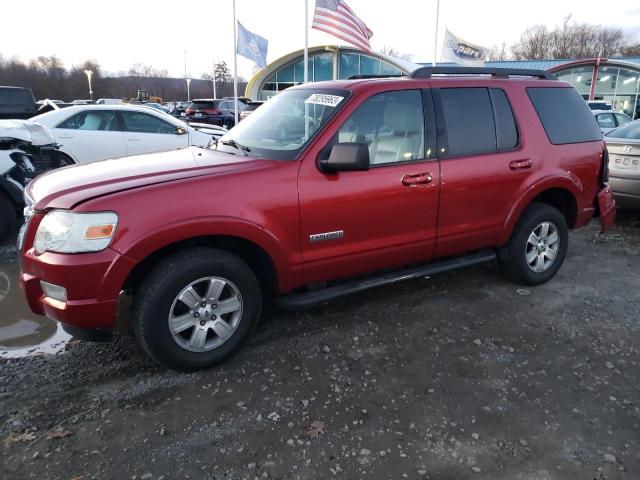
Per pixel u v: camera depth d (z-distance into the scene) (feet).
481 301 14.52
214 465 8.17
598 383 10.52
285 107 13.15
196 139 32.78
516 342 12.17
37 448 8.50
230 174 10.43
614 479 7.95
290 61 116.37
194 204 9.91
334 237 11.66
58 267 9.16
